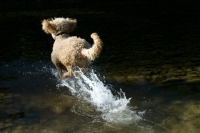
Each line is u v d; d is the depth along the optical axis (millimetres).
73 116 4023
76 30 9453
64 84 5238
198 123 3701
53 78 5531
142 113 4062
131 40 8188
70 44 4711
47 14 12633
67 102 4492
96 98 4605
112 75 5535
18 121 3873
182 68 5801
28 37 8633
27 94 4781
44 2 17078
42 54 6992
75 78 5379
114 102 4453
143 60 6410
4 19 11555
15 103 4426
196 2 15430
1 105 4340
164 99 4461
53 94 4793
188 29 9352
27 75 5652
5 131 3609
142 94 4684
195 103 4266
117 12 13062
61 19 5504
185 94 4582
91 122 3842
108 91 4820
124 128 3662
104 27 9891
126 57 6664
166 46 7492
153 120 3848
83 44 4672
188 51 6992
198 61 6211
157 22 10633
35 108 4277
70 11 13500
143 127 3672
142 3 15828
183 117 3881
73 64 4770
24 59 6613
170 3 15430
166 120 3828
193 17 11344
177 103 4297
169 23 10375
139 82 5168
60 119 3939
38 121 3883
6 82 5277
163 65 6031
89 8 14422
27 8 14648
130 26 10039
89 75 5434
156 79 5273
